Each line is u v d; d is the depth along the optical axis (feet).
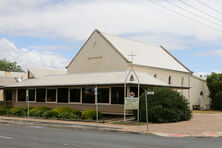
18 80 188.85
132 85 90.89
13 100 137.80
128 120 83.35
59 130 63.00
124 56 115.55
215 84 154.92
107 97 96.73
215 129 63.21
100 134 55.67
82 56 132.05
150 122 77.82
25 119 88.48
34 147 38.88
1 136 50.55
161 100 78.69
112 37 129.39
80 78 112.78
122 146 39.88
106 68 121.70
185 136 53.31
